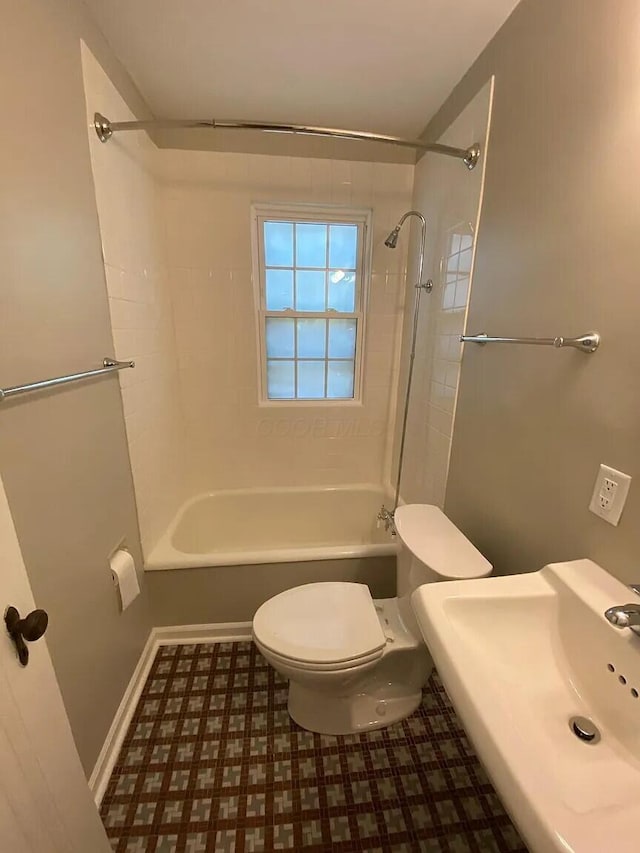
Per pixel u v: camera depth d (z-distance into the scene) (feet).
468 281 4.99
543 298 3.61
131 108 5.25
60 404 3.51
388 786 4.14
